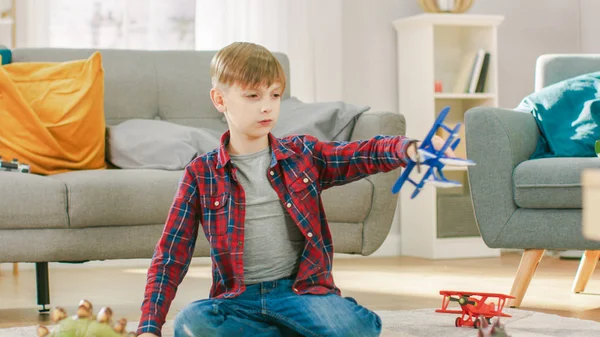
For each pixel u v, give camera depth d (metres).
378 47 4.87
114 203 2.58
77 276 3.82
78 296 3.16
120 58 3.38
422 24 4.63
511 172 2.73
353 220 2.79
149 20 4.29
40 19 4.11
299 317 1.59
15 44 4.10
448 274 3.79
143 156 3.01
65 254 2.55
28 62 3.19
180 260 1.61
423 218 4.65
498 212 2.75
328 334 1.58
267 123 1.57
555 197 2.65
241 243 1.61
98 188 2.56
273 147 1.64
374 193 2.80
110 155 3.08
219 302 1.61
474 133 2.78
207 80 3.45
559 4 5.29
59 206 2.52
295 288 1.62
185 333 1.60
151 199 2.62
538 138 3.04
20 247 2.51
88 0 4.22
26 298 3.10
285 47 4.52
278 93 1.59
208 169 1.64
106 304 2.94
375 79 4.86
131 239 2.63
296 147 1.66
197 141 3.07
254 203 1.63
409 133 4.75
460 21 4.65
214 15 4.39
